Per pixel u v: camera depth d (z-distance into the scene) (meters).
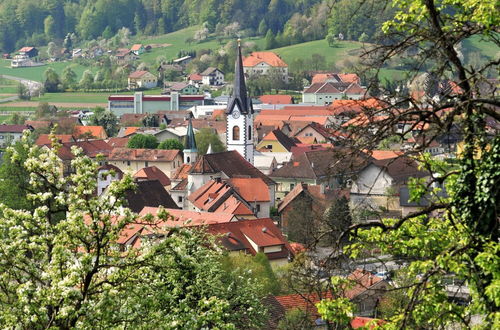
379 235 43.84
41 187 58.84
